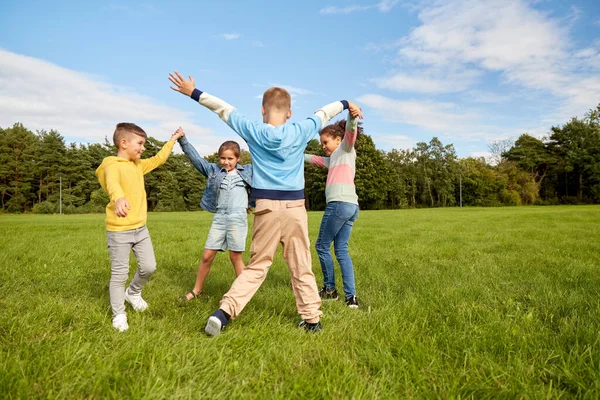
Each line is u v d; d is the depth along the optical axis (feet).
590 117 206.39
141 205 9.08
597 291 11.12
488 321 8.44
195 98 8.38
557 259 17.39
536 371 6.29
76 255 18.24
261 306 9.79
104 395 5.40
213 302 10.29
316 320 8.16
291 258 8.27
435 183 212.23
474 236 28.76
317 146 171.63
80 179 189.67
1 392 5.19
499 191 208.95
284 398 5.39
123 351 6.63
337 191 10.96
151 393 5.25
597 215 58.23
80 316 8.66
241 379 5.92
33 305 9.43
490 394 5.62
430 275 13.97
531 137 222.48
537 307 9.71
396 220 53.42
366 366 6.59
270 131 7.92
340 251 11.07
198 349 6.83
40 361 6.05
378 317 8.90
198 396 5.34
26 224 47.11
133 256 17.51
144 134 9.43
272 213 7.94
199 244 23.48
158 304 10.03
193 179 196.03
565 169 199.52
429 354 6.81
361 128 170.60
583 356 6.49
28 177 185.98
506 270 15.08
